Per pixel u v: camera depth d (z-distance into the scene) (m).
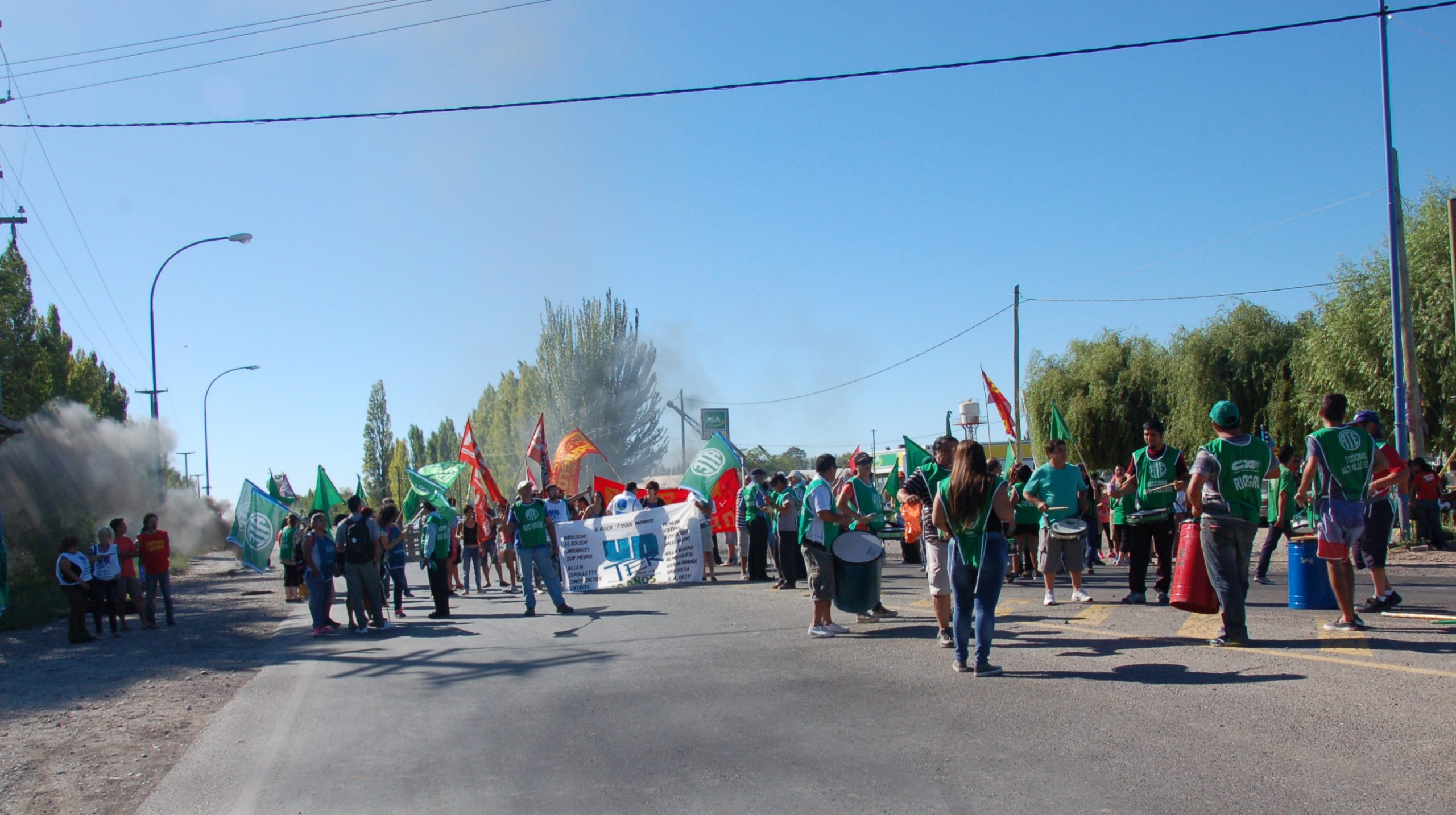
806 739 6.12
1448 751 5.12
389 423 86.06
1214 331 32.38
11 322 29.88
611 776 5.60
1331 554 8.36
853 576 10.17
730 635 10.61
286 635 14.07
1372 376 22.95
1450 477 23.25
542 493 19.39
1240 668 7.21
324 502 21.97
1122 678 7.19
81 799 5.86
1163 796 4.74
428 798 5.41
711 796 5.14
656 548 18.53
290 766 6.29
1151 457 10.95
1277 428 30.30
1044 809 4.68
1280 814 4.44
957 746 5.77
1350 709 5.96
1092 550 16.98
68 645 14.05
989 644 7.60
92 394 39.62
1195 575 8.48
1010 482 16.06
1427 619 8.73
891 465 37.25
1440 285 21.70
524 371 61.16
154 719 8.14
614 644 10.49
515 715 7.33
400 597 15.97
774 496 16.30
